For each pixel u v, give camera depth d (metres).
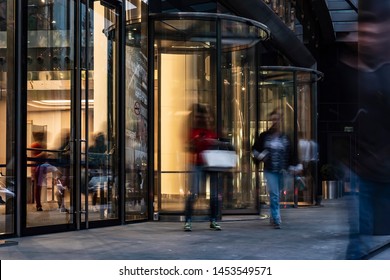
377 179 6.72
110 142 9.55
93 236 7.71
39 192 8.00
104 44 9.48
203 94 10.62
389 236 6.49
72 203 8.59
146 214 10.20
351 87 27.61
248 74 11.88
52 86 8.45
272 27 15.49
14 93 7.66
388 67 7.55
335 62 27.97
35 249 6.43
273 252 6.27
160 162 10.33
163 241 7.19
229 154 9.11
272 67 14.72
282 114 14.82
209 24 10.59
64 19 8.71
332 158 27.61
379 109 7.40
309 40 22.98
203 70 10.64
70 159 8.64
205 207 10.04
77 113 8.68
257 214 11.64
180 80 10.65
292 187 14.66
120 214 9.44
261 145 9.32
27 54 7.83
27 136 7.85
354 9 25.19
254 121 11.90
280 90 14.90
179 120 10.53
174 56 10.68
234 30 10.97
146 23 10.47
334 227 9.07
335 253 6.19
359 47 7.69
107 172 9.45
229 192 11.42
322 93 28.00
